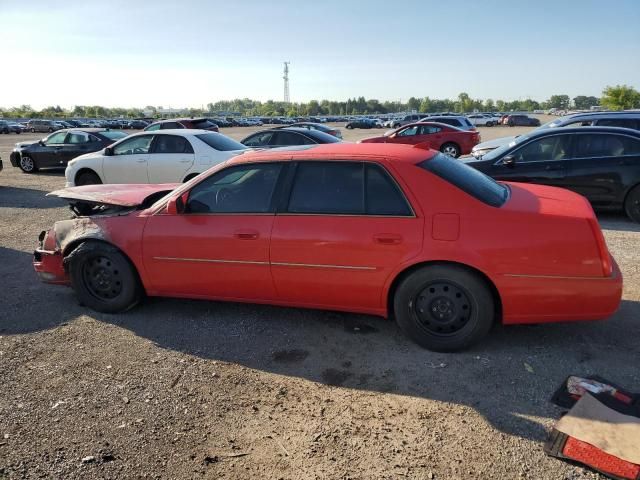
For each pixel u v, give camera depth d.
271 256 3.89
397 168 3.65
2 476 2.55
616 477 2.42
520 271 3.38
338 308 3.93
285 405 3.13
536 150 8.08
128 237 4.31
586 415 2.85
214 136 10.32
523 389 3.21
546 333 3.96
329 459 2.64
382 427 2.89
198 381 3.42
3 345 3.99
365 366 3.57
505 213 3.45
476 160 8.60
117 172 10.44
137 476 2.55
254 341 3.98
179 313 4.55
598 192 7.73
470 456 2.63
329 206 3.78
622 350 3.68
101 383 3.41
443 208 3.52
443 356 3.67
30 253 6.63
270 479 2.51
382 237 3.58
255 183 4.01
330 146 4.20
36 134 52.72
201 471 2.57
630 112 14.02
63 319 4.48
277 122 82.12
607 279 3.33
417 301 3.67
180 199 4.14
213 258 4.07
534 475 2.48
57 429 2.93
